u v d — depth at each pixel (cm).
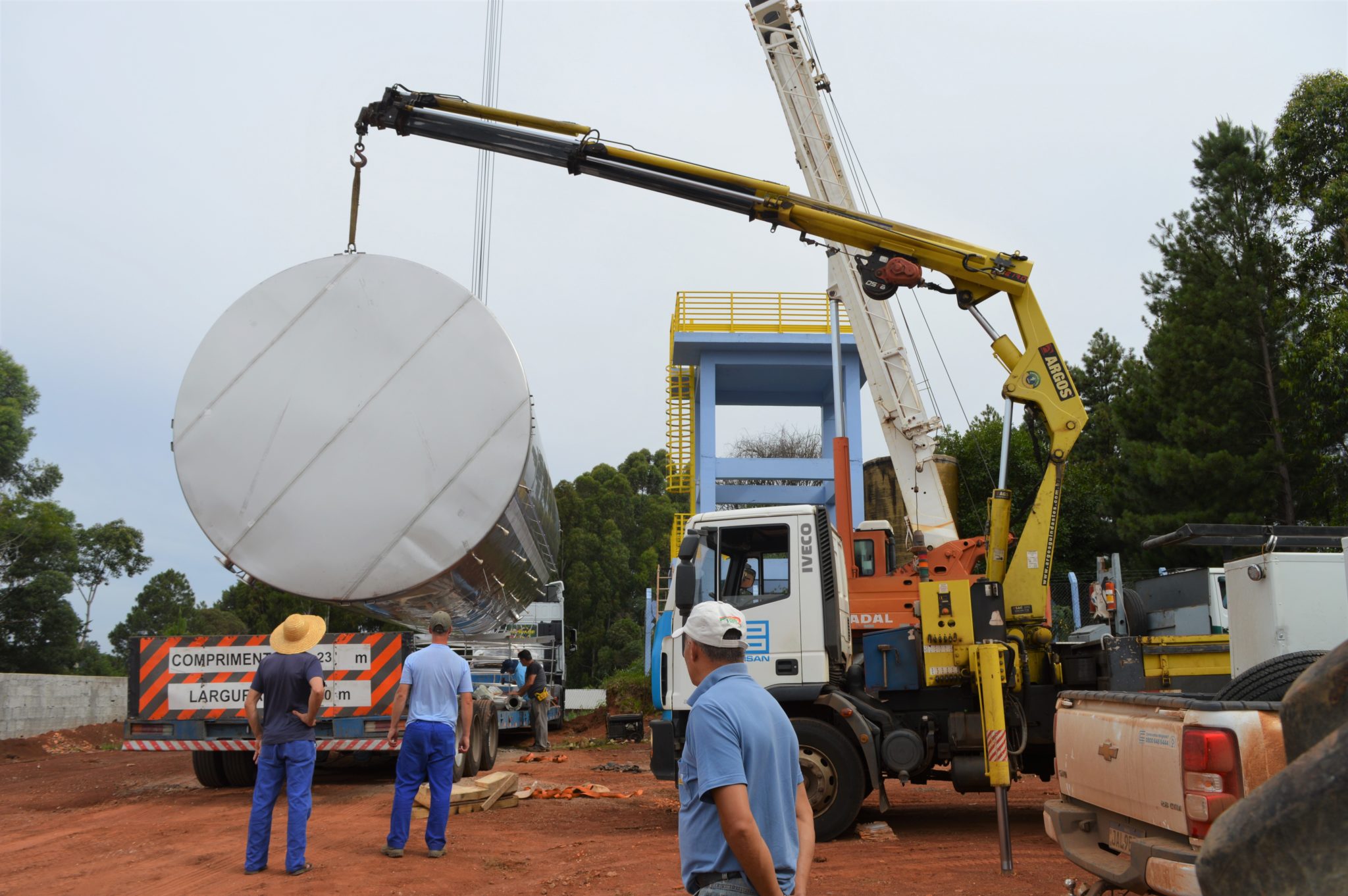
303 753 742
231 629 3516
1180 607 1287
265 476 982
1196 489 2469
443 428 988
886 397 1525
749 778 297
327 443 987
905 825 1006
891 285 1133
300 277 1018
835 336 1766
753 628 948
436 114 1154
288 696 741
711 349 2611
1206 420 2508
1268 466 2397
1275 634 772
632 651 4644
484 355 1002
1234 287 2522
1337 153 2408
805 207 1145
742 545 970
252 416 991
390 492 978
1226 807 386
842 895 679
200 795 1214
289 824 732
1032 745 1012
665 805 1138
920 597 1020
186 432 989
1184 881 394
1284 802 123
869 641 980
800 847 313
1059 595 2912
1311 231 2512
